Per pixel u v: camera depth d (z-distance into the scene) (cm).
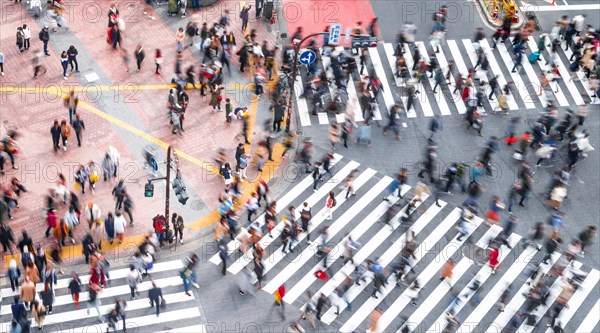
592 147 5906
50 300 4734
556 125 6016
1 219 5038
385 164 5719
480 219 5434
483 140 5903
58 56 6219
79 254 5084
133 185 5453
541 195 5606
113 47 6272
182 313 4859
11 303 4834
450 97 6138
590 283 5147
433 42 6456
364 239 5281
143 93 6019
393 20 6650
